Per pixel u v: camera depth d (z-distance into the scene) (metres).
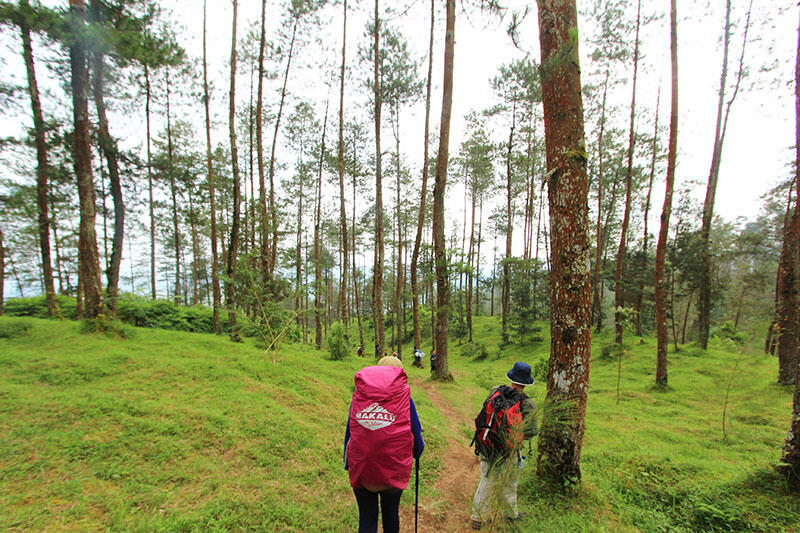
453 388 11.42
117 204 11.64
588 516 3.49
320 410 6.22
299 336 13.81
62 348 7.21
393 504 2.75
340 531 3.28
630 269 22.73
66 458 3.74
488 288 40.97
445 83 11.87
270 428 5.01
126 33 7.90
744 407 8.68
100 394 5.17
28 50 8.80
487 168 26.73
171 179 16.12
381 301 16.48
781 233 17.75
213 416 4.97
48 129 11.20
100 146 11.26
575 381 3.95
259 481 3.88
